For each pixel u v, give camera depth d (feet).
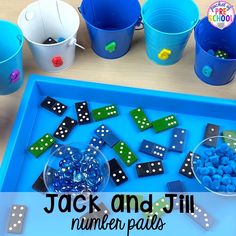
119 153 1.64
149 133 1.70
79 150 1.63
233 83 1.78
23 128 1.63
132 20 1.83
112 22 1.91
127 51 1.87
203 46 1.80
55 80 1.74
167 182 1.58
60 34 1.88
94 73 1.81
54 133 1.68
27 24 1.75
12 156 1.54
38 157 1.63
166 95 1.70
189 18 1.77
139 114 1.73
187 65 1.83
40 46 1.64
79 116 1.72
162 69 1.82
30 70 1.81
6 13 1.95
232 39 1.78
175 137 1.67
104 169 1.58
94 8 1.82
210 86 1.78
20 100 1.72
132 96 1.73
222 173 1.54
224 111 1.71
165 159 1.64
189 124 1.73
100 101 1.78
